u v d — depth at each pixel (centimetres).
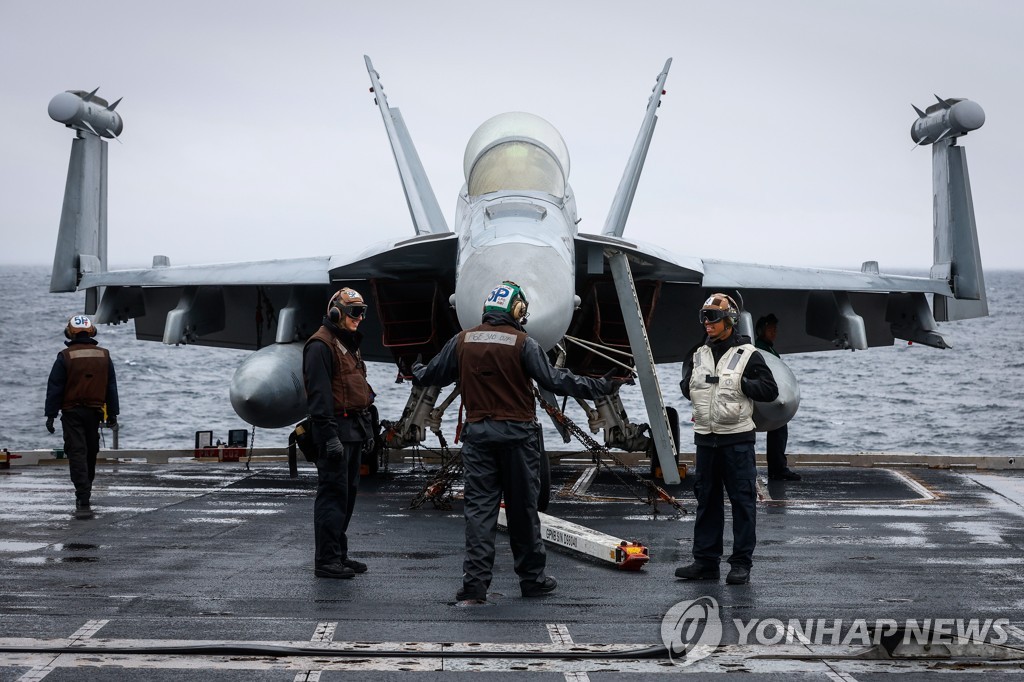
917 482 1345
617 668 497
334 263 1280
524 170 1208
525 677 481
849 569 741
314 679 472
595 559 771
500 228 1039
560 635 553
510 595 654
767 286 1333
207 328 1457
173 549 799
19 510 1026
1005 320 9681
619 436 1288
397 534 899
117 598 626
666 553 810
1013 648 537
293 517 981
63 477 1362
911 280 1418
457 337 674
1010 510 1069
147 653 507
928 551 816
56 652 507
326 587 667
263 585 670
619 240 1166
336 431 693
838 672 496
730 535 914
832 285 1362
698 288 1456
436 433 1190
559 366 1044
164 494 1174
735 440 699
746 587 680
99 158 1498
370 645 527
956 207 1451
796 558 786
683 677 485
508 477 649
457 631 559
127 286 1439
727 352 718
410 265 1177
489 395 648
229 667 488
